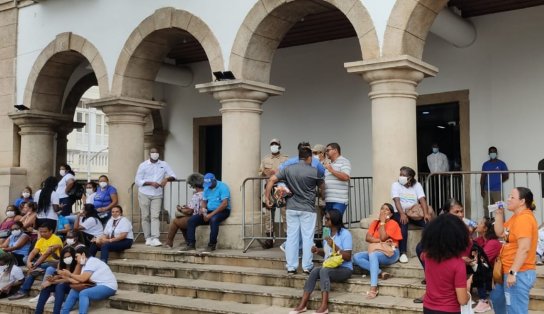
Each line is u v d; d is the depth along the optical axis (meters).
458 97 10.97
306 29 11.76
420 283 6.85
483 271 5.82
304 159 7.64
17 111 12.85
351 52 12.30
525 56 10.29
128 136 11.27
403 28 7.91
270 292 7.32
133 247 10.01
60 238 9.80
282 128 13.24
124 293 8.25
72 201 11.70
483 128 10.68
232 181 9.58
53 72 12.79
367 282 7.08
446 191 10.70
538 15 10.16
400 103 8.01
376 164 8.07
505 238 5.35
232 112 9.65
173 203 14.95
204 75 14.66
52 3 12.41
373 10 8.16
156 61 11.40
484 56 10.71
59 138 14.59
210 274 8.31
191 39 12.41
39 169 12.97
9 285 9.10
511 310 5.06
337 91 12.48
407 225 7.55
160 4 10.68
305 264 7.54
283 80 13.30
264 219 9.62
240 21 9.64
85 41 11.75
